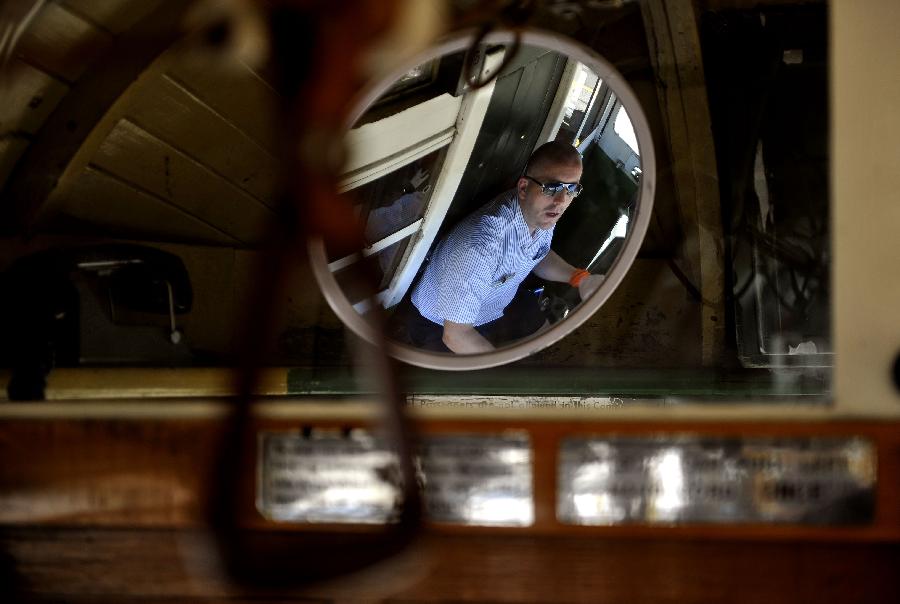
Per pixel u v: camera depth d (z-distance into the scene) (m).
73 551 1.54
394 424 0.92
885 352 1.44
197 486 1.51
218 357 2.02
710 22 1.97
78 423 1.53
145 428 1.52
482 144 2.59
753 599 1.45
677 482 1.44
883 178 1.45
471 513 1.47
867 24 1.45
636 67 2.06
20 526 1.56
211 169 2.07
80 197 1.97
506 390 2.07
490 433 1.46
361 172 2.21
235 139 2.04
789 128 2.00
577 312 2.02
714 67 2.02
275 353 2.16
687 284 2.29
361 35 0.85
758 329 2.09
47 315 1.74
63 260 1.78
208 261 2.12
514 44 1.40
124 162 1.97
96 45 1.78
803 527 1.43
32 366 1.71
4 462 1.54
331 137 0.83
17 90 1.76
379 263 2.65
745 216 2.11
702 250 2.21
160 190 2.06
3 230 1.91
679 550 1.46
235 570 0.88
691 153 2.14
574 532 1.46
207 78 1.89
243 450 0.84
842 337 1.45
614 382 2.10
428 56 1.74
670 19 1.94
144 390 1.79
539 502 1.46
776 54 1.97
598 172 2.61
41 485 1.54
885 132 1.45
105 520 1.52
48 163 1.88
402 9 0.87
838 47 1.46
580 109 2.54
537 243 2.60
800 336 1.91
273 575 0.93
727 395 1.90
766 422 1.43
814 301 1.90
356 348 2.09
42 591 1.55
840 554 1.44
